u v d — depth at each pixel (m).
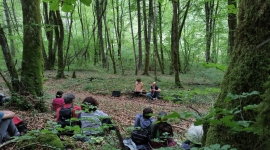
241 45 1.89
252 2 1.81
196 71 20.52
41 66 7.93
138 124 3.85
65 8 1.99
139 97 12.82
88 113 4.01
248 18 1.83
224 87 1.98
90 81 16.36
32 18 7.58
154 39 18.97
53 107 6.65
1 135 3.74
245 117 1.71
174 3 14.18
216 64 2.10
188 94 3.33
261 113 1.26
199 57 26.69
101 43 26.05
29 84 7.44
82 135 3.30
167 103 11.38
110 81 16.44
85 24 33.94
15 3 26.23
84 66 24.19
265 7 1.72
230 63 1.99
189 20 26.86
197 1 18.83
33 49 7.71
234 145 1.76
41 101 7.34
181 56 26.20
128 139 3.86
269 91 1.30
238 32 1.92
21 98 7.03
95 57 26.95
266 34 1.71
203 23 25.25
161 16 23.45
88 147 3.88
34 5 7.58
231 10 3.04
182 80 17.39
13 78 7.28
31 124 5.42
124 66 26.33
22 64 7.61
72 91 13.73
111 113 8.53
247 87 1.76
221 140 1.84
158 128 3.48
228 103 1.85
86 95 12.81
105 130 4.18
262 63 1.72
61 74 17.66
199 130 2.98
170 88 14.14
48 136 3.74
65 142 3.91
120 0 26.95
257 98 1.68
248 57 1.79
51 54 23.69
